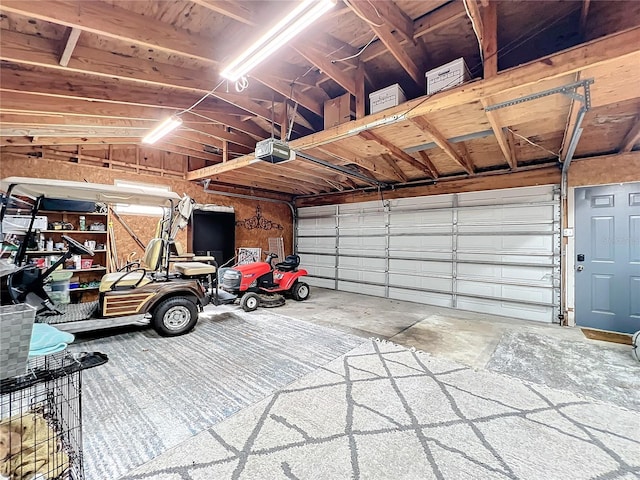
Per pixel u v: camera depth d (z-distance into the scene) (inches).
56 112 119.3
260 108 149.3
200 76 122.3
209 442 71.0
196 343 137.8
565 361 121.6
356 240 291.0
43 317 129.0
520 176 200.8
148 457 65.7
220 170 214.8
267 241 321.1
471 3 79.7
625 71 83.3
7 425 51.9
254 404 87.7
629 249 163.5
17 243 157.9
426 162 200.1
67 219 194.1
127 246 219.5
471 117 129.2
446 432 75.5
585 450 69.4
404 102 121.6
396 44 101.9
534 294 193.3
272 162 170.4
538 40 114.3
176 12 87.4
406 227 255.6
